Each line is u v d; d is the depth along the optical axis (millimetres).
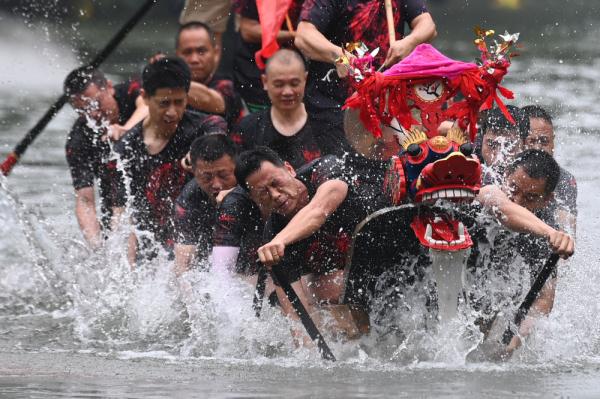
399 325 14234
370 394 11945
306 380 12742
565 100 39469
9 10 72500
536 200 14500
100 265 18953
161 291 17172
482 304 14227
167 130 18734
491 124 16156
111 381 12695
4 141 34500
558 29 86188
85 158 20375
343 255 14727
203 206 17000
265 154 14555
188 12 23344
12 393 12055
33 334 15797
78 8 82562
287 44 19766
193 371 13320
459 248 13109
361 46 13586
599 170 25578
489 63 13414
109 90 20359
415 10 17750
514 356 14039
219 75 21359
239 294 15344
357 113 14258
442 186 12719
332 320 14422
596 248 17047
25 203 24516
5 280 18844
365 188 14648
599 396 11812
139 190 19094
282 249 13609
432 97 13461
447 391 12102
